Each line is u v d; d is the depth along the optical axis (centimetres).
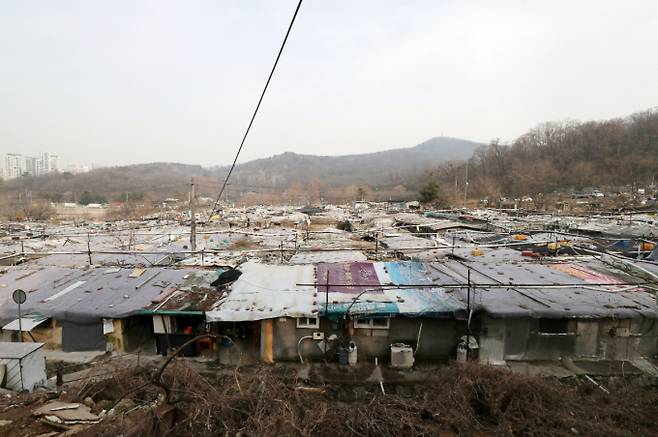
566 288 1217
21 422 698
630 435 726
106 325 1174
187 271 1527
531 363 1105
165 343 1198
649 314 1057
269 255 2066
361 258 1842
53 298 1267
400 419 759
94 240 2758
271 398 785
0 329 1193
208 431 678
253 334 1202
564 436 722
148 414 626
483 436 727
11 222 4903
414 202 6712
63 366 1106
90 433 657
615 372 1048
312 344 1141
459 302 1124
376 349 1155
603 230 2464
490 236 2356
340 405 877
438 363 1115
